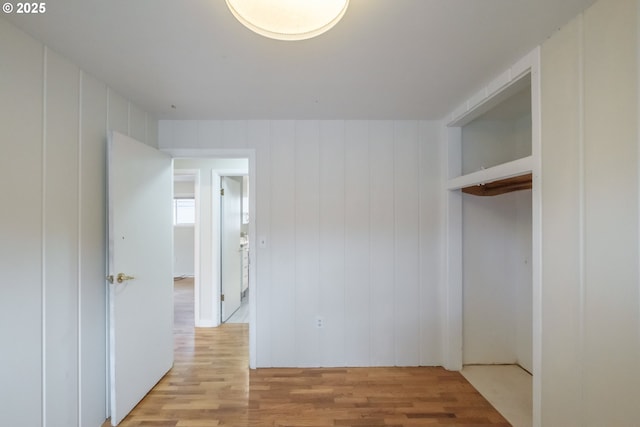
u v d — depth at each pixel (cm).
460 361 258
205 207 365
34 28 133
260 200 262
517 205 265
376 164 265
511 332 267
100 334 187
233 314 412
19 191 135
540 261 150
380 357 264
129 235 203
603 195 118
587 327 125
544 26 135
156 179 238
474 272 265
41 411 145
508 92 185
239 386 232
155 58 160
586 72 124
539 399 150
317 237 263
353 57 159
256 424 190
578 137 128
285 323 262
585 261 125
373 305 264
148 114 242
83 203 174
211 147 261
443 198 262
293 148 263
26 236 138
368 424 190
